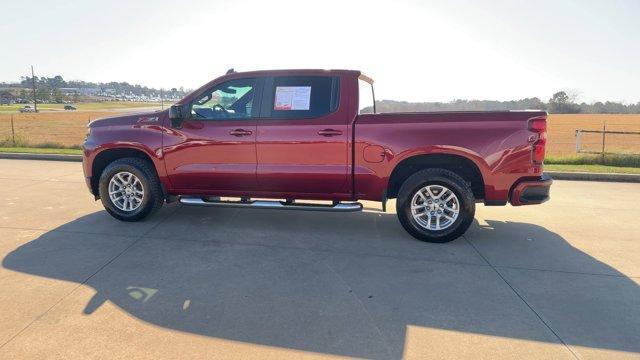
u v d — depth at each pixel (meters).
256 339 3.00
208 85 5.45
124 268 4.20
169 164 5.55
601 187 8.59
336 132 5.07
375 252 4.76
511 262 4.50
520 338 3.06
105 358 2.76
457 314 3.39
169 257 4.50
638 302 3.62
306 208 5.20
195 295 3.65
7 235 5.14
